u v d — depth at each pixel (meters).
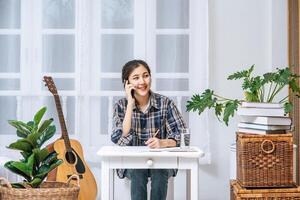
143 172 3.02
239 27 3.93
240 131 2.89
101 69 3.88
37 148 2.32
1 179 2.26
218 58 3.92
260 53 3.92
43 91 3.86
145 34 3.88
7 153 3.83
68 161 3.20
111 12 3.88
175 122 3.10
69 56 3.87
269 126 2.71
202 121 3.85
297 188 2.64
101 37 3.88
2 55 3.85
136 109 3.12
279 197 2.61
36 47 3.86
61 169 3.14
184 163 2.64
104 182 2.64
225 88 3.91
